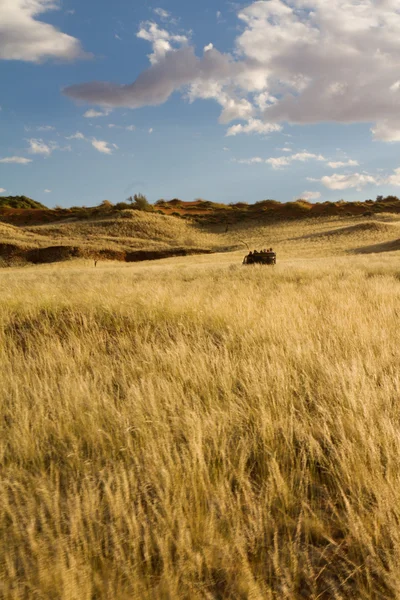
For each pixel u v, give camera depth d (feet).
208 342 16.78
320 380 12.30
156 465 7.99
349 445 8.47
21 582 5.69
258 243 279.69
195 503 7.10
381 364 13.60
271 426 9.40
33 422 10.32
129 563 5.83
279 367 12.62
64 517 7.05
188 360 14.35
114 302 23.68
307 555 6.17
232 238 325.62
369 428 9.09
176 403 10.77
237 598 5.57
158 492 7.18
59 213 414.41
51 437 9.96
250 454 8.89
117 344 18.15
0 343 17.92
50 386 12.55
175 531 6.54
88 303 24.09
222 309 21.56
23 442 9.22
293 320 19.24
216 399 11.18
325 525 7.00
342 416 9.95
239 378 12.90
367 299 26.61
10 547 6.27
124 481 7.34
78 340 17.46
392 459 8.20
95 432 9.64
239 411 10.43
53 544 6.17
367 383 11.69
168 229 345.51
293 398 11.40
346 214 381.81
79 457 8.91
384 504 6.76
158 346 16.65
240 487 7.54
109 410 10.70
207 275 57.26
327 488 8.09
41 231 323.16
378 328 17.83
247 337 16.94
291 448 8.93
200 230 361.30
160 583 5.59
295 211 404.57
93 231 326.65
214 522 6.61
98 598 5.62
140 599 5.37
